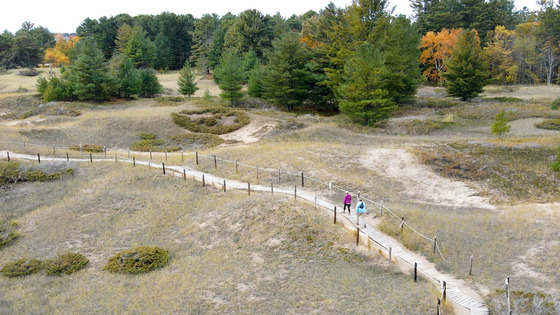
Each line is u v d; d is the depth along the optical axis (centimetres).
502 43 7588
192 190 3070
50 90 6122
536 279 1723
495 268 1830
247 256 2120
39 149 4097
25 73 9419
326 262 1988
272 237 2241
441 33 8038
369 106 4703
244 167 3422
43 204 2941
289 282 1825
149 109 5856
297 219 2338
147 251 2192
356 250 2059
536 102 5359
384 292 1683
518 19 10144
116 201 2909
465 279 1758
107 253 2300
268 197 2647
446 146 3588
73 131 4816
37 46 11006
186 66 7212
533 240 2058
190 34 11944
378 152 3538
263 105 6150
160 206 2838
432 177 3102
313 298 1680
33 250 2362
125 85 6706
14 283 1988
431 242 2072
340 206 2573
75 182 3278
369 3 5197
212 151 4066
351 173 3197
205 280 1905
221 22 13038
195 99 6681
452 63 5956
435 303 1566
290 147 3816
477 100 5906
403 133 4491
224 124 5178
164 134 4934
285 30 10175
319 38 6588
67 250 2344
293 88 5747
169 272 2031
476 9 8950
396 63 5206
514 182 2948
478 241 2089
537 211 2428
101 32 11575
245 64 7938
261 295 1741
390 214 2397
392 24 5353
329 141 4094
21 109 5906
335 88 5350
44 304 1778
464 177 3078
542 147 3347
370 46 4634
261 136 4634
